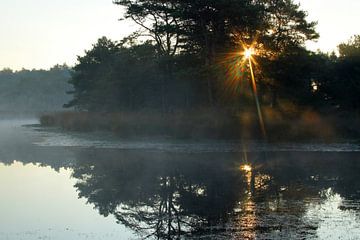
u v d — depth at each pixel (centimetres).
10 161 3022
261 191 1956
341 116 4641
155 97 6206
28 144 4147
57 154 3384
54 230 1427
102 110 6488
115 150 3584
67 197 1911
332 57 6450
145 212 1638
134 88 6112
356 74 5228
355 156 3088
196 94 5728
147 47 5422
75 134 4925
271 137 3981
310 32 5091
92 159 3080
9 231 1420
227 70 4684
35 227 1463
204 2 4297
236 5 4228
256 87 4903
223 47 4741
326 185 2075
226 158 3031
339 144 3728
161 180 2264
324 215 1526
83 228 1448
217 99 5062
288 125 4097
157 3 4938
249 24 4406
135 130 4438
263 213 1568
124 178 2336
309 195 1864
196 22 4650
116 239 1327
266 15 4809
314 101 5378
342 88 5253
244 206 1680
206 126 4153
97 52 7938
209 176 2356
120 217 1578
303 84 5459
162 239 1312
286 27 5066
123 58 6131
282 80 4972
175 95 5906
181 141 4022
